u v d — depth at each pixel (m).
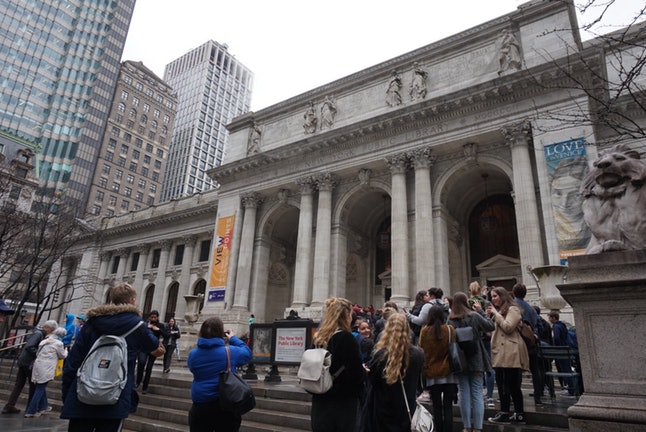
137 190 101.62
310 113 35.22
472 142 27.14
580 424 5.34
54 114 93.94
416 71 30.45
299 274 31.27
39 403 12.17
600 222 6.16
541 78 24.20
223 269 35.72
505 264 29.95
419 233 26.69
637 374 5.24
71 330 18.06
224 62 160.50
